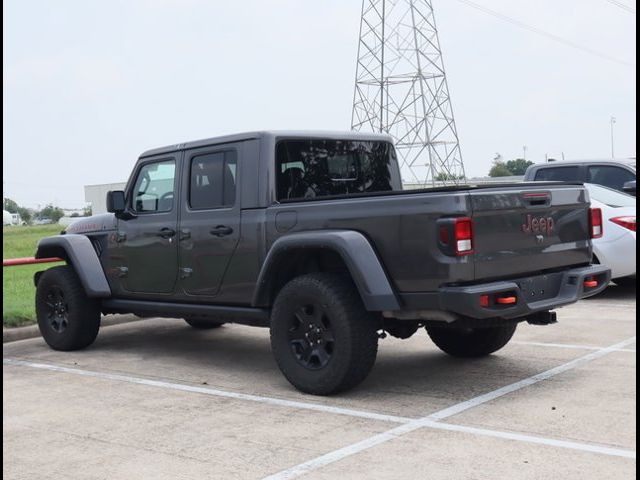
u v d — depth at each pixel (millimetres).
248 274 6219
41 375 6805
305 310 5746
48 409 5605
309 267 6098
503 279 5414
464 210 5074
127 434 4918
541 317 5715
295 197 6309
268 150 6164
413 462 4191
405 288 5309
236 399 5719
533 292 5625
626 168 10742
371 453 4363
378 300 5281
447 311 5215
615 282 11383
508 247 5398
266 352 7676
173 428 5016
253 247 6152
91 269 7598
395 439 4605
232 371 6762
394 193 5344
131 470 4238
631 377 5961
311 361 5723
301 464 4223
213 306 6609
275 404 5527
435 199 5133
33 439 4879
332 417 5133
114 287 7586
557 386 5754
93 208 19797
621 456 4184
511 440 4508
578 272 5898
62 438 4879
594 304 9758
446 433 4688
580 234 6125
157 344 8273
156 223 7035
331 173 6629
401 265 5297
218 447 4582
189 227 6691
